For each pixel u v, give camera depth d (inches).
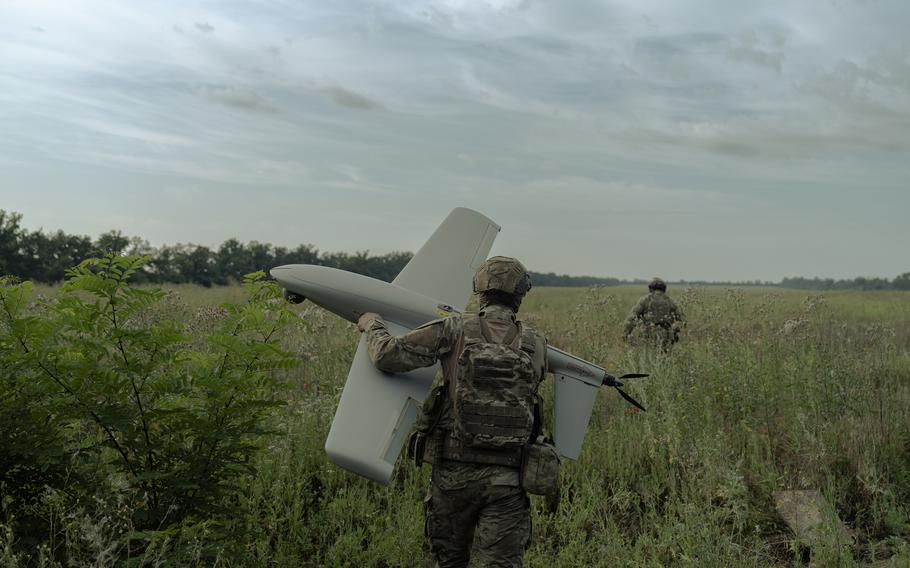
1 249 1259.8
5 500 141.6
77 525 126.3
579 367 148.3
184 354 151.3
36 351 133.5
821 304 482.6
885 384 272.5
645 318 386.6
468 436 119.4
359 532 178.9
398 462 224.1
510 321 131.7
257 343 142.0
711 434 224.2
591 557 168.2
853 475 204.1
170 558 125.0
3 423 132.8
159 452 146.7
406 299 152.4
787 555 172.9
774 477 200.2
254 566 149.9
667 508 189.3
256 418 150.6
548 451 123.1
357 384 131.2
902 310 756.6
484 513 121.6
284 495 193.8
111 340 140.3
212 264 1670.8
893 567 153.3
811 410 244.1
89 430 162.9
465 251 172.4
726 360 298.7
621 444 230.5
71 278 141.3
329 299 152.9
